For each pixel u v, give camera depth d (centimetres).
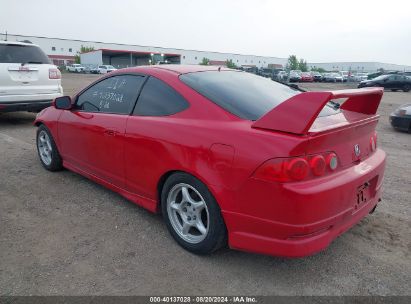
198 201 290
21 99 754
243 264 284
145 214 365
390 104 1681
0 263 279
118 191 369
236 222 256
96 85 401
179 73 327
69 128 417
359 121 267
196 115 287
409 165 580
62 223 345
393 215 378
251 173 240
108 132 355
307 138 228
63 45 8769
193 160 274
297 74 4203
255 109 283
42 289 251
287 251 240
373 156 306
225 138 257
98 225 342
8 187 430
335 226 252
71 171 489
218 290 254
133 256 292
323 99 227
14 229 332
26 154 568
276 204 234
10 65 734
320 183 237
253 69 4244
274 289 257
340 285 262
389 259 296
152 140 306
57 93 814
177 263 284
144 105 331
